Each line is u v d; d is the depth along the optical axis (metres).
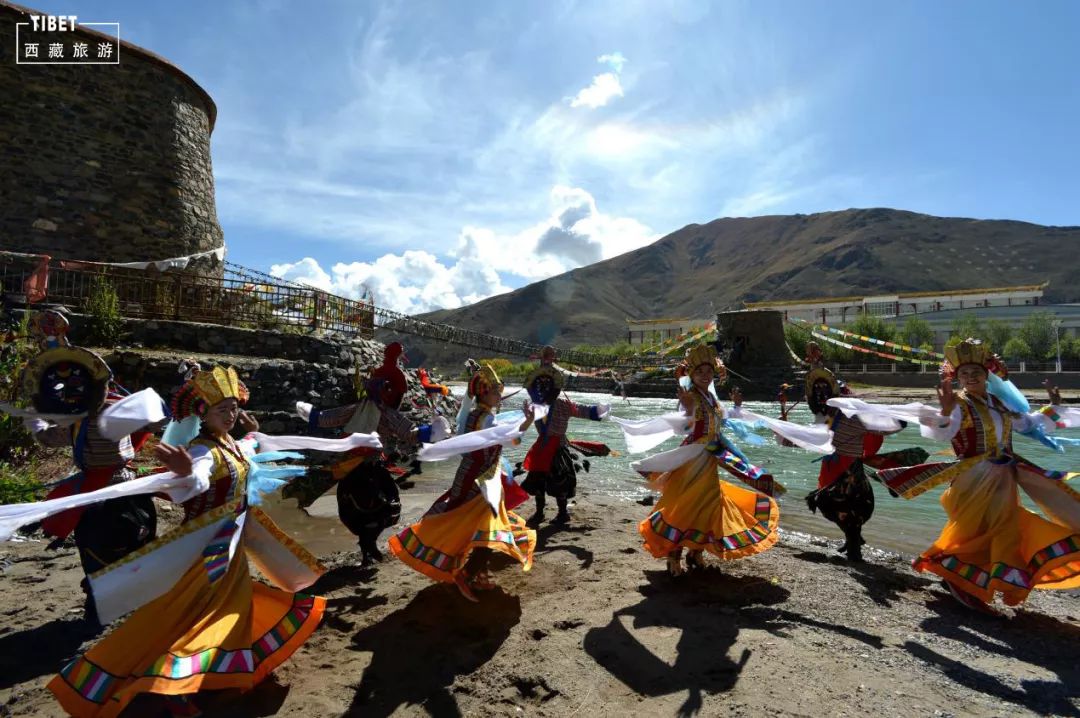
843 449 5.44
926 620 4.17
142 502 3.90
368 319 17.11
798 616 4.16
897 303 79.38
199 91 19.70
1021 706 3.06
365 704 3.10
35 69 15.89
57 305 11.12
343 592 4.62
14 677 3.32
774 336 40.12
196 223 18.86
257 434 3.62
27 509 2.69
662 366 44.97
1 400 7.45
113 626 3.94
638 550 5.74
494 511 4.14
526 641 3.77
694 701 3.08
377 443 3.92
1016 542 4.13
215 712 2.99
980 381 4.38
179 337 11.87
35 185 15.67
